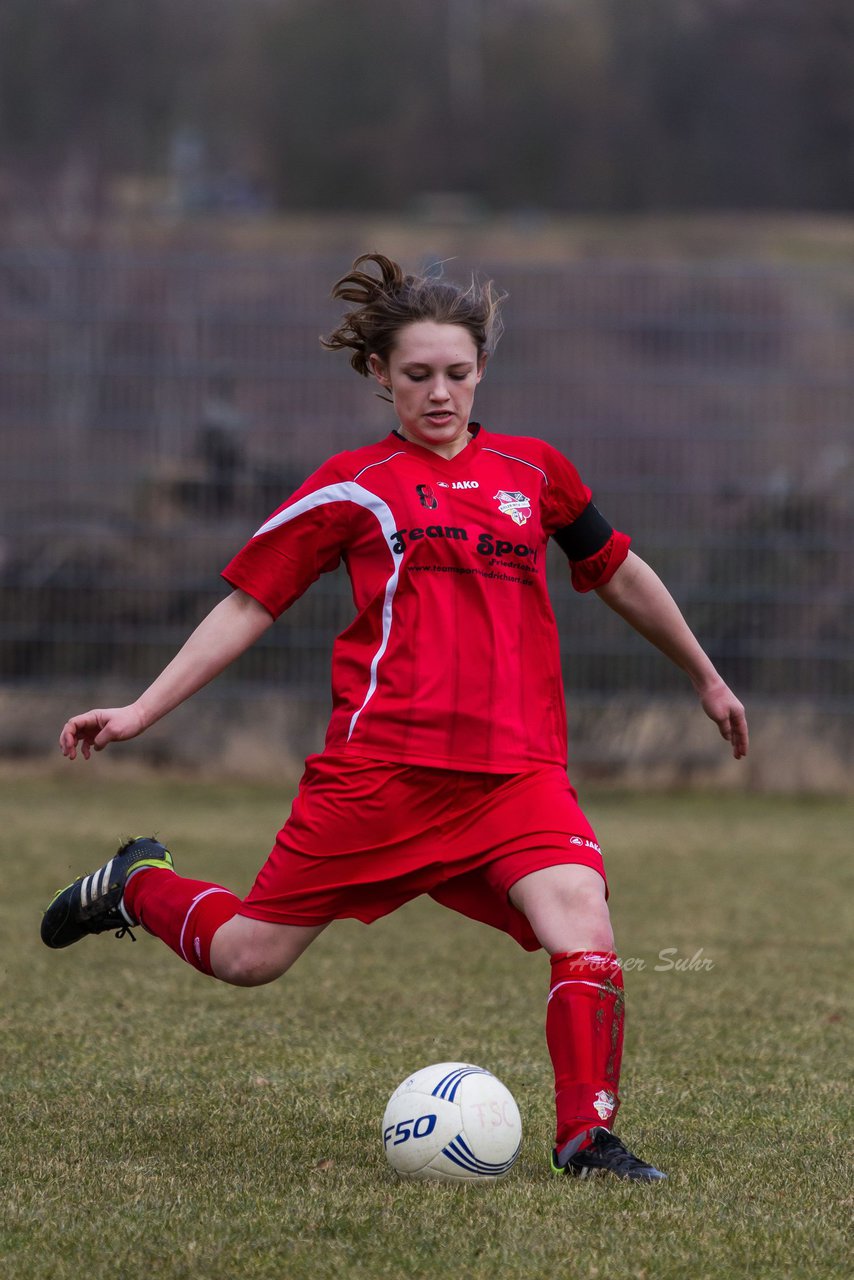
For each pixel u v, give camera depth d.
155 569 40.12
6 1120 12.92
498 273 41.56
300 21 170.62
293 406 40.97
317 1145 12.24
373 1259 9.41
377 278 12.04
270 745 40.69
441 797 11.48
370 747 11.43
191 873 27.11
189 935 11.91
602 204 157.75
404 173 169.50
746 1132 12.81
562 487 12.24
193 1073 14.76
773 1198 10.84
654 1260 9.45
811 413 40.94
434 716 11.41
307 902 11.45
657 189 155.75
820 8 144.50
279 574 11.78
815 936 23.19
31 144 133.50
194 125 161.25
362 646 11.70
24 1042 16.06
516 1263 9.36
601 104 163.25
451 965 21.06
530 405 41.25
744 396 40.97
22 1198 10.69
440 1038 16.48
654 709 40.22
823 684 40.19
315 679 40.44
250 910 11.62
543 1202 10.58
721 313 41.25
